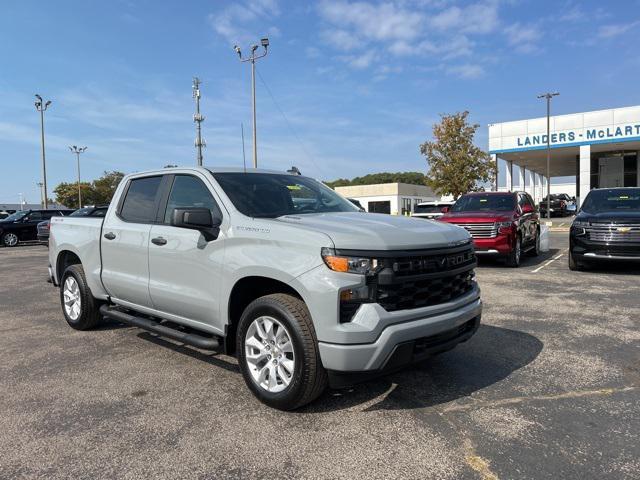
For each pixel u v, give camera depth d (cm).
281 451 312
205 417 363
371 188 6519
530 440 322
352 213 455
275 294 371
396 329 337
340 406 378
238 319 413
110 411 376
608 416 355
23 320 683
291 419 357
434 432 334
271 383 373
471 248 419
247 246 388
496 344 525
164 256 459
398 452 309
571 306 699
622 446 312
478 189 3834
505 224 1087
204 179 455
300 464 297
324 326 335
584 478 278
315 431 338
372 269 338
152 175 519
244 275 384
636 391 399
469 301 404
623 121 3453
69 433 341
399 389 409
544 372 443
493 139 3934
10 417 368
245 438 330
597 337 546
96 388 423
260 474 287
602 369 448
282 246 364
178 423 354
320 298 335
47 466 299
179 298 445
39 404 391
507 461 296
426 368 456
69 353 523
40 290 946
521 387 410
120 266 522
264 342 380
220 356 508
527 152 3925
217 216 427
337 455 306
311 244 348
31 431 345
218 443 324
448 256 381
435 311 364
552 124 3703
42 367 479
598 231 966
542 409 368
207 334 461
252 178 473
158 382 435
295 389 351
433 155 3781
